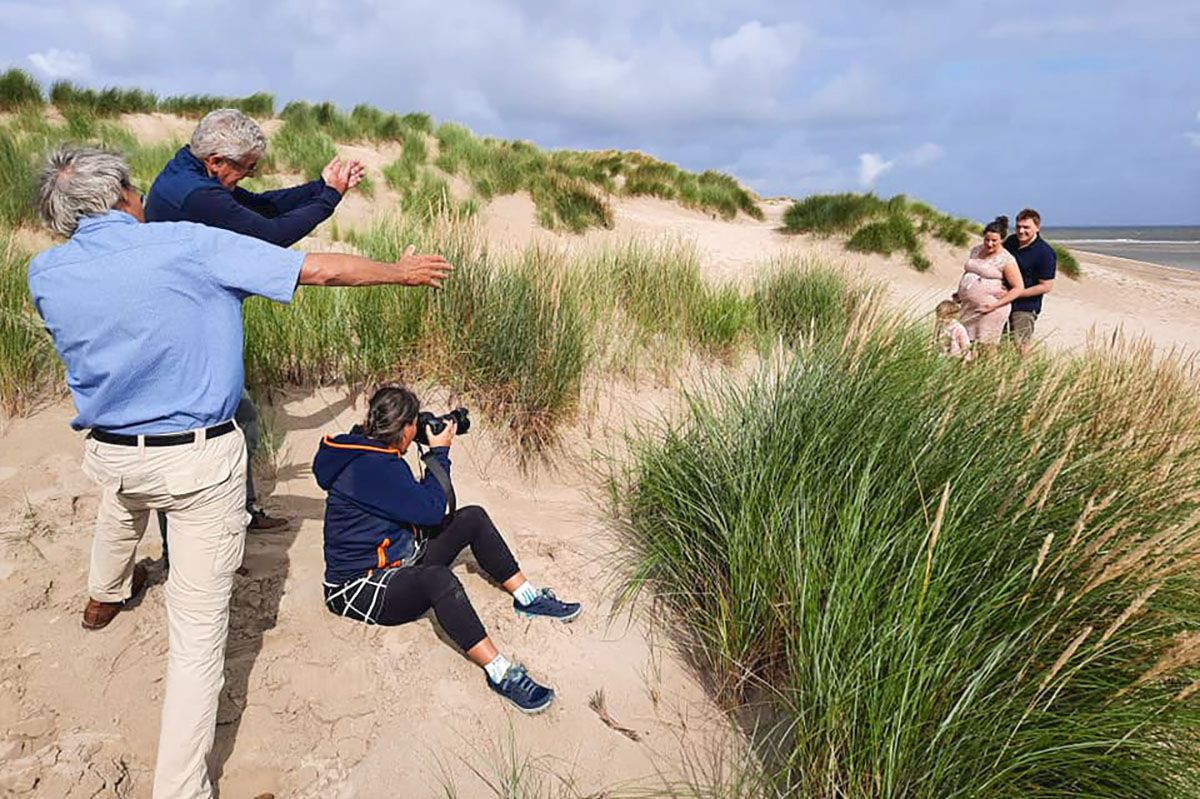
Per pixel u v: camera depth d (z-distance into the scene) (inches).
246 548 126.8
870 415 132.8
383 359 180.1
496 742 96.7
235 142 105.7
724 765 96.8
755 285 310.5
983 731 83.0
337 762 91.7
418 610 107.0
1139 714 82.7
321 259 85.1
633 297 257.1
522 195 559.8
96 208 80.2
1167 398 167.0
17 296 173.8
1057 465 93.5
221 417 83.5
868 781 85.0
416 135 616.1
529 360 177.2
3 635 102.1
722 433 145.9
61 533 124.3
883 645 89.4
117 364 77.9
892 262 571.8
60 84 547.8
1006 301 233.9
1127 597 94.5
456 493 155.7
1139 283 642.2
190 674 81.5
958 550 101.7
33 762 85.8
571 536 145.9
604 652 115.3
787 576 106.3
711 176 876.0
